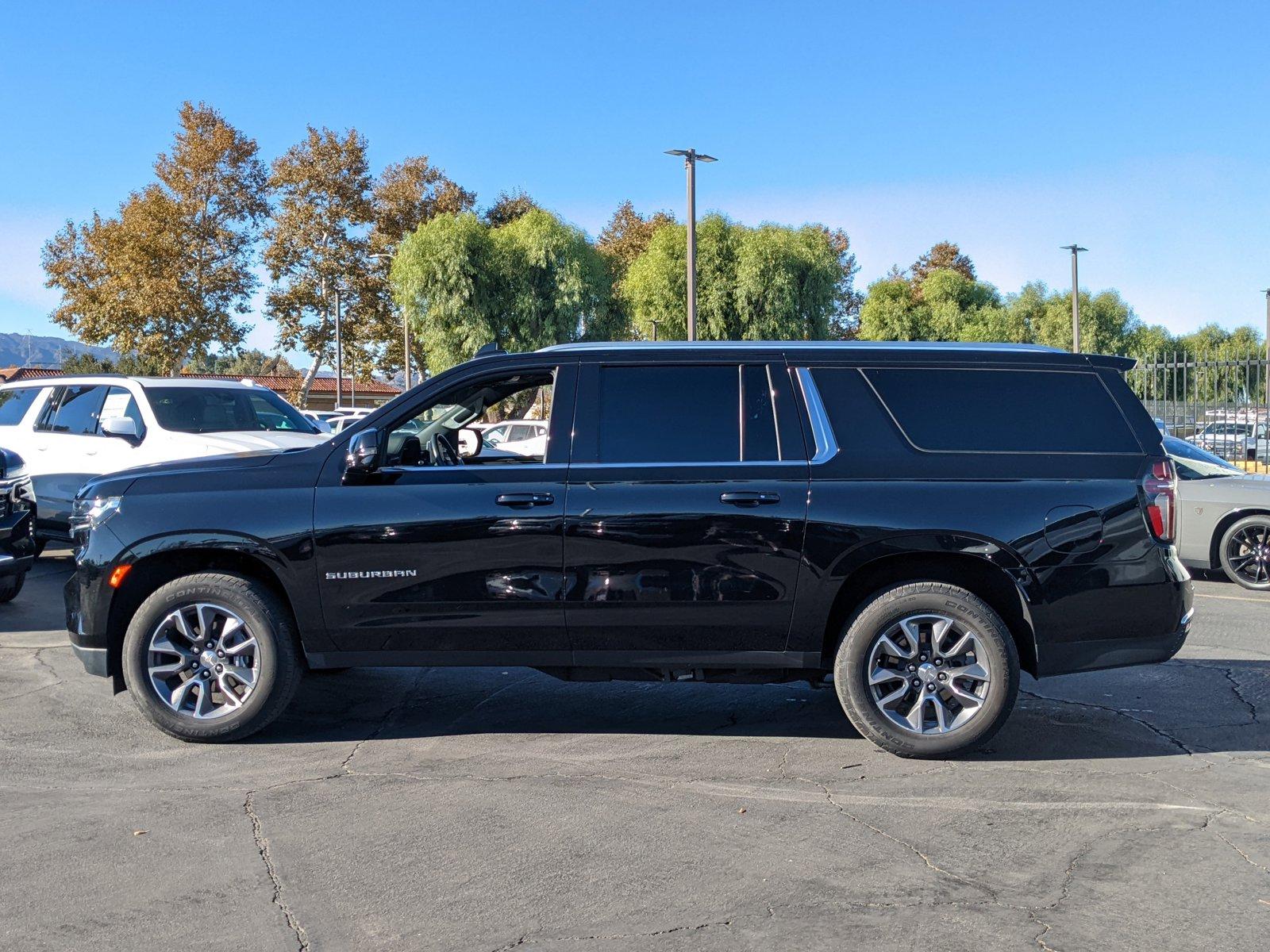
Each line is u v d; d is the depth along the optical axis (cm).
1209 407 2256
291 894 349
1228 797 442
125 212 5247
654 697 606
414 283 4069
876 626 484
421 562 495
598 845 390
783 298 3994
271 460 517
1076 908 339
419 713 571
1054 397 498
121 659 528
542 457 501
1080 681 634
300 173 5488
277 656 506
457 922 329
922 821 414
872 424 494
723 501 486
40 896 347
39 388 1087
